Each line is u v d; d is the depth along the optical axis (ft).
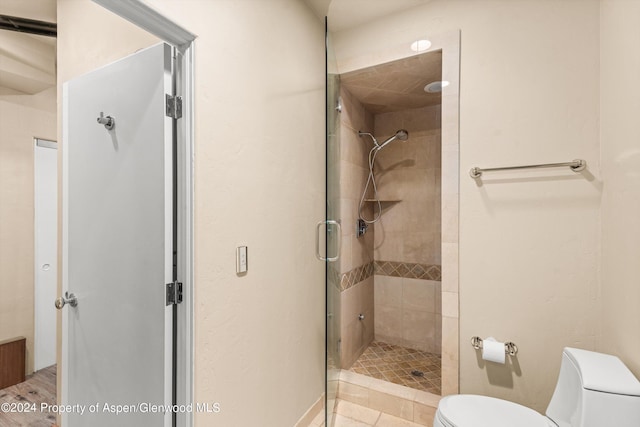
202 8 3.80
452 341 5.67
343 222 7.30
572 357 4.09
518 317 5.23
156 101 3.68
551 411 4.27
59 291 5.10
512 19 5.28
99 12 4.75
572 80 4.88
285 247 5.48
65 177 4.87
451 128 5.67
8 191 7.13
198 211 3.76
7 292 7.21
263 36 4.89
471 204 5.55
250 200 4.62
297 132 5.79
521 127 5.20
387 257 8.60
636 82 3.60
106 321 4.30
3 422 5.98
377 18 6.49
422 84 7.14
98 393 4.43
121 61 4.03
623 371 3.67
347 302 7.53
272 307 5.14
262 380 4.91
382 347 8.52
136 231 3.94
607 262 4.47
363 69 6.59
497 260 5.37
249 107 4.58
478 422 4.11
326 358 5.33
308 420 6.18
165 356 3.70
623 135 3.94
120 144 4.07
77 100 4.62
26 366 7.52
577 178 4.85
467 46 5.61
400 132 8.33
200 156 3.77
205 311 3.87
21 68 6.19
